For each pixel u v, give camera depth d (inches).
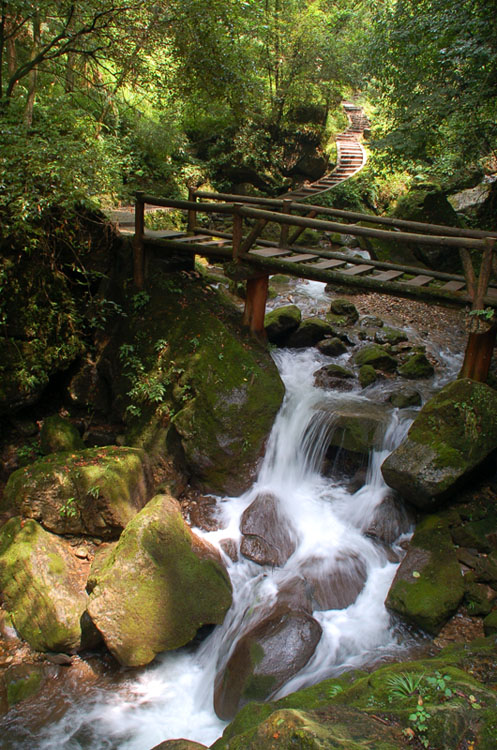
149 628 200.8
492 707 120.3
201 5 340.8
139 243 324.8
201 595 212.1
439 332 400.8
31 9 315.3
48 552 230.1
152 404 299.3
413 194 536.7
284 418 293.3
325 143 840.3
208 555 229.5
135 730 185.3
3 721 187.0
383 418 272.2
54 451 289.9
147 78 399.5
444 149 516.7
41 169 262.2
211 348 297.0
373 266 295.6
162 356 306.2
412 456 235.1
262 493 267.7
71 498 245.8
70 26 347.9
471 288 239.5
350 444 269.1
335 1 786.2
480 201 582.2
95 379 323.3
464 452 230.5
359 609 217.2
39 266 298.4
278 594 220.2
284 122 768.3
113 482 246.8
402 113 465.4
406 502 249.1
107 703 195.0
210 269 469.1
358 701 133.0
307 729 106.6
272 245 323.9
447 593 203.8
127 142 522.0
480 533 221.3
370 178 633.0
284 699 150.4
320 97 791.1
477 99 396.8
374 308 437.7
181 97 432.5
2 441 299.0
